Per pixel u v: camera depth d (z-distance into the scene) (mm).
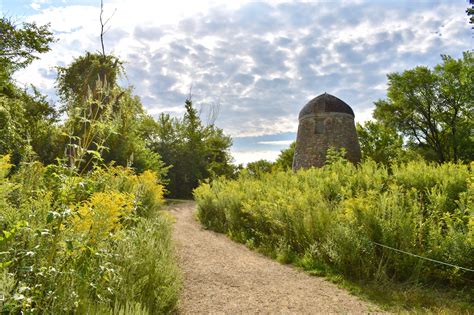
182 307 4340
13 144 11453
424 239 5602
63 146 13789
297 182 11008
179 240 8523
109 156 15258
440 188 7254
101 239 3178
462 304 4496
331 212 7078
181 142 30312
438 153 29766
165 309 4027
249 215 9547
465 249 5031
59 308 2555
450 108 29219
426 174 8133
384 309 4453
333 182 9414
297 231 7250
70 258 2877
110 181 5289
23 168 3938
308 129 20172
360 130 34375
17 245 2816
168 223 8375
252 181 13055
